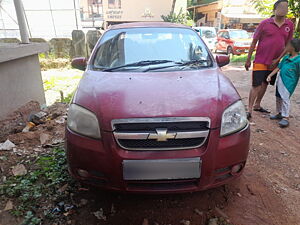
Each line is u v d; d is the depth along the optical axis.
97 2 22.02
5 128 3.73
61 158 2.96
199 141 1.97
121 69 2.80
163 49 3.10
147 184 2.02
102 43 3.27
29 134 3.52
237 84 7.32
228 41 14.67
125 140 1.96
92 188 2.50
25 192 2.44
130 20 21.81
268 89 6.44
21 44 4.55
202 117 1.98
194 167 1.93
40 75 5.02
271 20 4.01
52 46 10.12
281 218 2.22
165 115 1.97
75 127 2.13
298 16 8.74
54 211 2.23
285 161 3.08
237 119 2.14
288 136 3.76
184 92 2.24
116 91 2.26
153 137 1.92
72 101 2.34
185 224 2.14
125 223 2.15
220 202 2.38
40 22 11.48
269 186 2.61
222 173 2.08
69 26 11.68
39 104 4.77
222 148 2.01
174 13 20.20
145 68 2.79
